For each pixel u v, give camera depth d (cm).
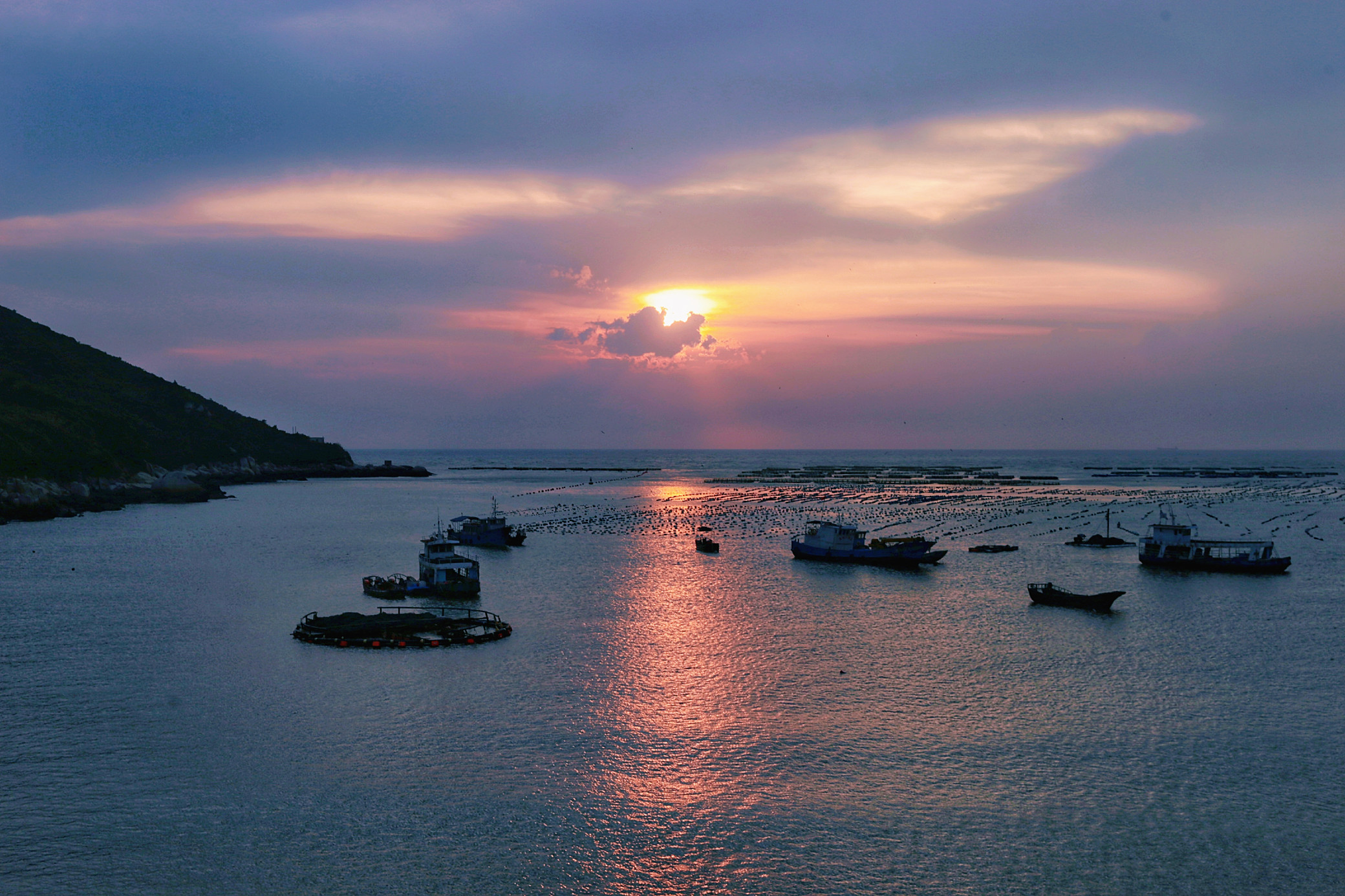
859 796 4125
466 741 4725
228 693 5484
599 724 4981
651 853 3641
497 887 3406
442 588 8606
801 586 9331
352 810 3966
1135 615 7888
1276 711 5209
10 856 3584
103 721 4991
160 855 3600
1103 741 4756
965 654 6462
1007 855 3634
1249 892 3378
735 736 4819
